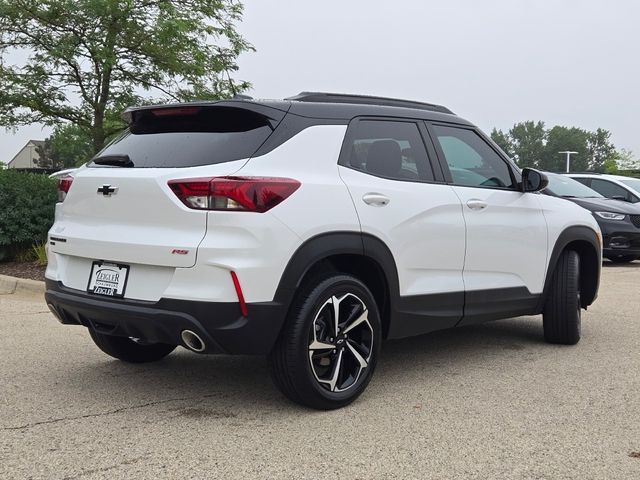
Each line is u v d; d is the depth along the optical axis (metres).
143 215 3.94
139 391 4.52
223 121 4.18
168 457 3.41
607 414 4.11
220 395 4.45
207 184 3.74
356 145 4.43
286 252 3.83
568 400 4.38
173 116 4.31
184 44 13.37
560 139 142.25
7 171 10.59
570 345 5.92
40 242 10.28
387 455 3.46
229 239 3.72
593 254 6.17
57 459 3.38
